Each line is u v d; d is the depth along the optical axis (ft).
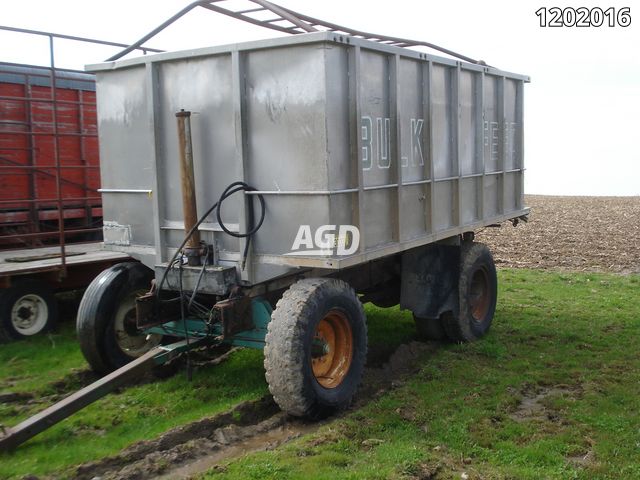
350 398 19.11
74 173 34.42
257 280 18.69
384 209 20.01
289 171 17.81
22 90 31.68
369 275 23.75
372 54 19.01
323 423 18.12
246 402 19.17
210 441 16.75
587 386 20.40
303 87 17.35
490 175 27.61
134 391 20.80
